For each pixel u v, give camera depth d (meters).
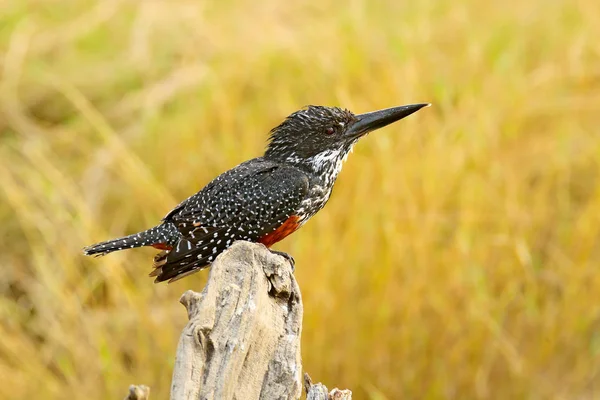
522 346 13.41
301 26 19.47
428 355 12.94
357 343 12.73
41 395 13.27
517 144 16.08
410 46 17.88
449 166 14.77
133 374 13.26
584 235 14.33
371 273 13.08
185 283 13.99
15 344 13.99
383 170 14.13
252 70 17.73
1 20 18.77
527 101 16.78
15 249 15.43
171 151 16.16
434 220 13.93
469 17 19.16
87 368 13.41
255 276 7.09
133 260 14.75
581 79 17.33
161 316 13.70
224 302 6.87
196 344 6.48
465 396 12.86
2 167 16.06
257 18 19.39
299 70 17.78
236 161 15.59
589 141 16.34
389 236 13.17
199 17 19.02
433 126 15.80
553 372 13.36
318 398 7.12
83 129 16.88
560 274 14.09
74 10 19.17
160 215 15.13
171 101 17.39
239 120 16.72
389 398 12.70
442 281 13.27
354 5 19.36
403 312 12.97
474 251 13.70
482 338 12.93
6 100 17.25
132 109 17.31
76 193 15.47
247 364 6.82
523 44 18.33
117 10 19.25
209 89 17.27
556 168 15.63
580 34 18.34
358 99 16.50
